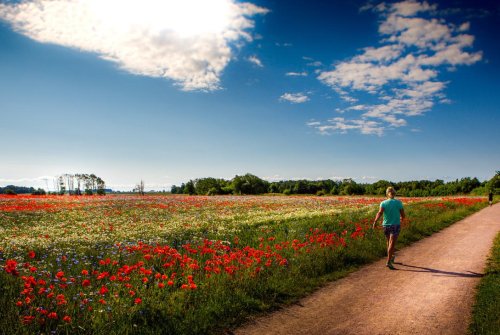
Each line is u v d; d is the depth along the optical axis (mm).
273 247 10625
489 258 9906
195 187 114000
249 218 21047
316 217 19812
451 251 11141
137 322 5285
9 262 5977
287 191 99438
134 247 9500
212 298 6258
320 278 8031
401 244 12312
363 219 16812
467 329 5145
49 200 39500
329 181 110500
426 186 107938
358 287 7402
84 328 4852
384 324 5414
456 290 7020
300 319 5707
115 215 23641
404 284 7547
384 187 94312
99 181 108312
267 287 6926
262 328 5379
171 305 5832
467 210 27375
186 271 7527
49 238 12859
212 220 20234
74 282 6633
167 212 26109
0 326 4688
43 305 5426
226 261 7754
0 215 22453
